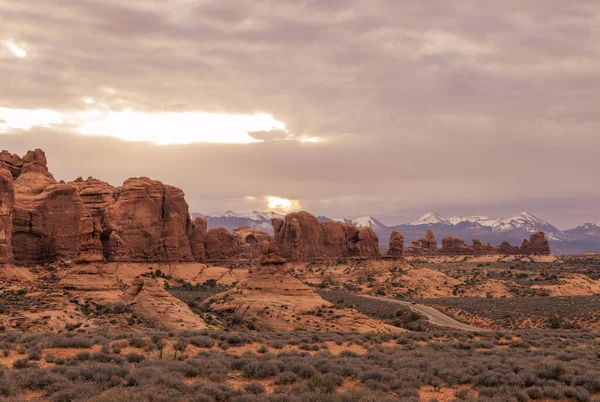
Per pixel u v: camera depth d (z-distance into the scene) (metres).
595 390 29.19
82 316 69.94
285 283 104.50
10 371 27.62
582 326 98.06
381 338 54.94
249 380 30.00
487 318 112.19
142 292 77.88
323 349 46.09
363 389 26.89
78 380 26.39
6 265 93.25
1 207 94.75
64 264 123.69
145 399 23.09
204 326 75.94
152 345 39.16
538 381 30.11
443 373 32.12
